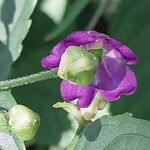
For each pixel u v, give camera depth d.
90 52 0.13
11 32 0.14
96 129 0.13
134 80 0.13
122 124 0.13
